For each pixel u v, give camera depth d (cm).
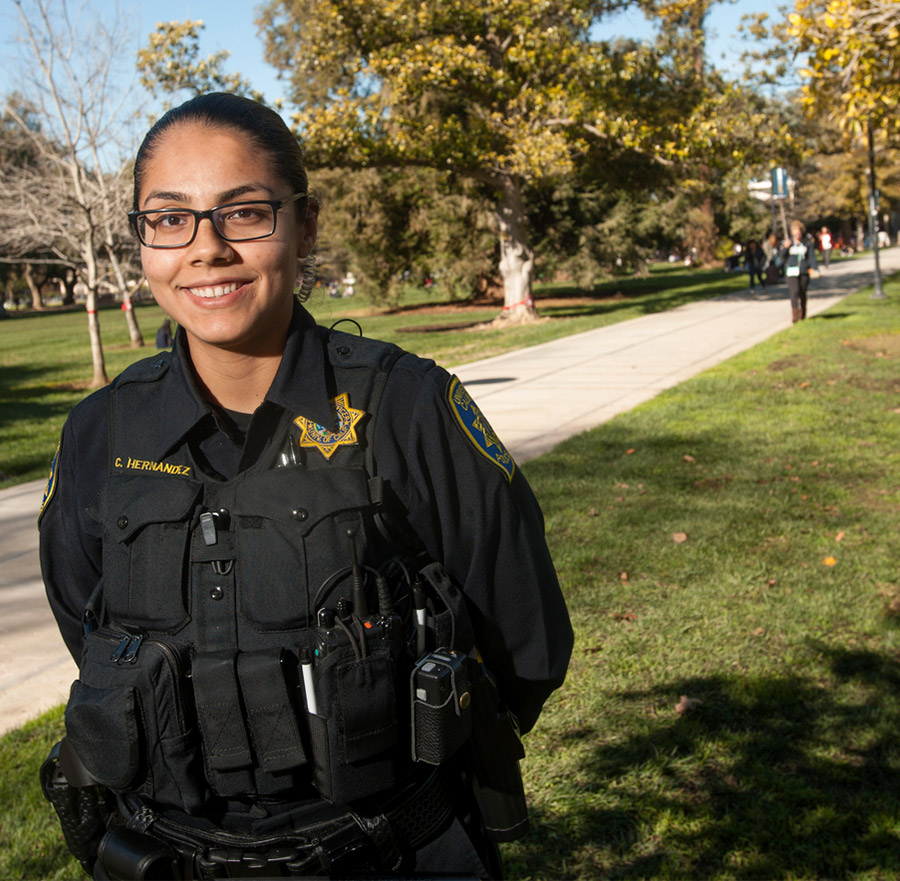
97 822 142
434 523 133
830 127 2073
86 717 125
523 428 879
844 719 331
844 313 1736
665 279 4306
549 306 3052
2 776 314
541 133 1919
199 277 128
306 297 154
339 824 129
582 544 514
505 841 144
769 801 288
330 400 133
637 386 1104
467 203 2744
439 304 3681
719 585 451
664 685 360
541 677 144
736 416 851
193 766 125
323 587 124
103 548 132
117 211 1858
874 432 764
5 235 1834
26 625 464
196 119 131
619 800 292
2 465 948
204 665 121
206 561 126
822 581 451
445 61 1862
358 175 2853
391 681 123
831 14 875
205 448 133
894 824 274
